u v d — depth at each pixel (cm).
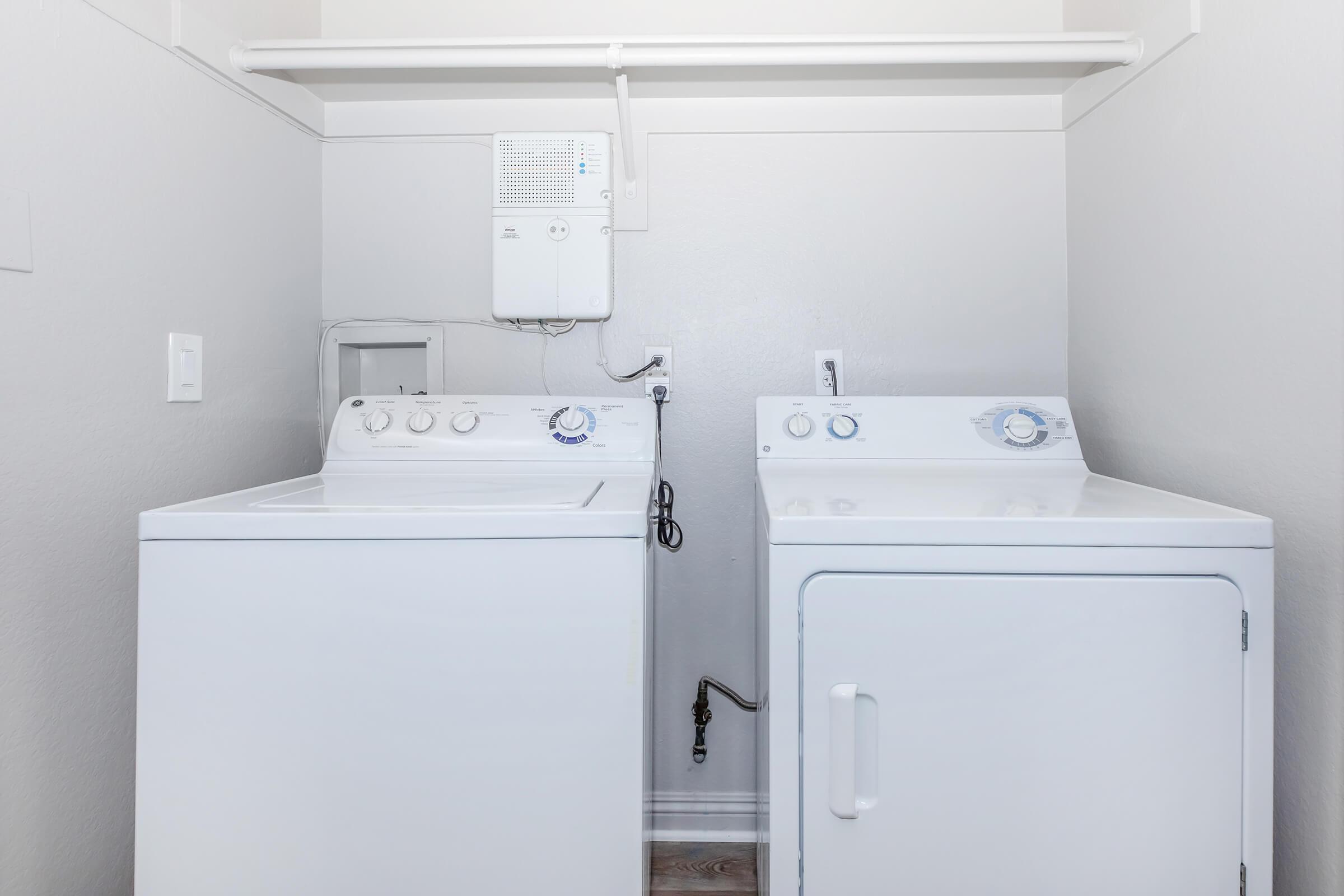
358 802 92
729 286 168
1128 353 141
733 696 165
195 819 91
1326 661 96
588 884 93
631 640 92
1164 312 129
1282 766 103
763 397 148
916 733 88
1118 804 87
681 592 169
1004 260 167
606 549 92
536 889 93
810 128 166
